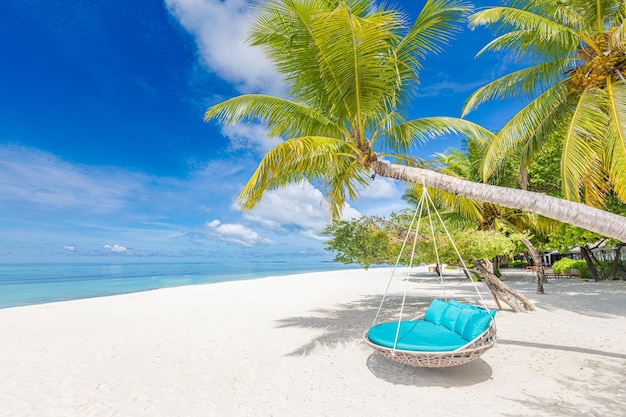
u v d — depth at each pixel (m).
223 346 6.64
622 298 11.25
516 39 8.27
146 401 4.28
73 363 5.78
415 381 4.58
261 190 5.73
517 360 5.23
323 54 5.18
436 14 5.61
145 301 13.16
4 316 10.32
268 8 5.18
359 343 6.53
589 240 12.65
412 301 11.80
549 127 8.78
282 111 6.98
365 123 6.74
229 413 3.90
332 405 3.97
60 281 33.09
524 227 14.53
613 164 5.95
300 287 17.53
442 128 6.80
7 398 4.41
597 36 7.54
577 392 4.05
